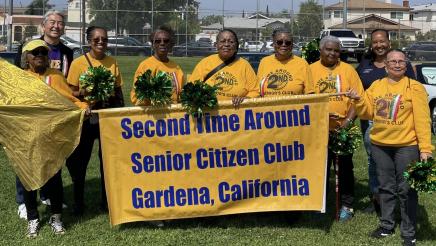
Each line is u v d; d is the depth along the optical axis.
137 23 35.97
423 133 5.42
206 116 5.87
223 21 36.41
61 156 5.70
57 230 5.89
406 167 5.48
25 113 5.58
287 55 6.07
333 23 62.62
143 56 33.09
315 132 5.93
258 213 6.57
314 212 6.70
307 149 5.95
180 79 6.19
